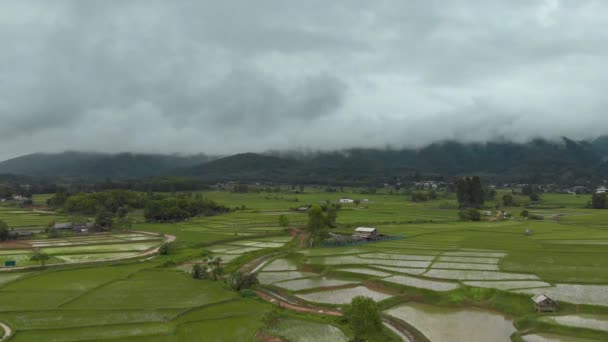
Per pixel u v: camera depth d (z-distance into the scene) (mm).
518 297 70812
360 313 53625
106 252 121938
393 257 108875
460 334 59688
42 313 65688
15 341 54562
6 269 97938
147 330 58969
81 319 63188
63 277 91062
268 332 59406
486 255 105750
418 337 58438
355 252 118062
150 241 142875
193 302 72312
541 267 89750
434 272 90875
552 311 64188
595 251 103875
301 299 78938
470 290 76688
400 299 76062
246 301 74188
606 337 54531
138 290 80375
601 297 68438
